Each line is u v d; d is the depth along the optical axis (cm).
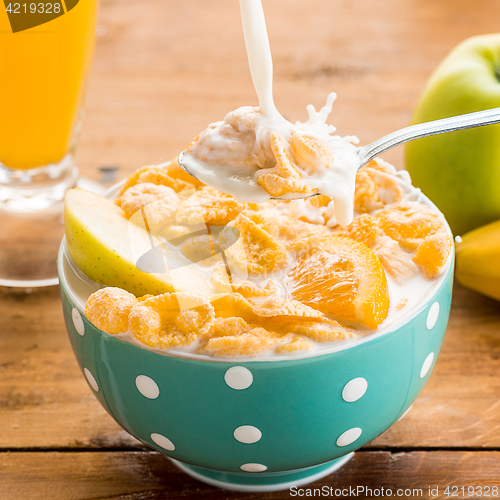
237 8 118
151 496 65
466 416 68
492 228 74
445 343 71
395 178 66
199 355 59
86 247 62
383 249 63
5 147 79
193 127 87
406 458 66
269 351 59
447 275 62
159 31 110
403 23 110
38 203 82
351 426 61
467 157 74
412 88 94
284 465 62
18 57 75
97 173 83
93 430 68
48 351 72
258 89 63
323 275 62
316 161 62
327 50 103
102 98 93
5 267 78
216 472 65
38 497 65
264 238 63
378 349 60
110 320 60
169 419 61
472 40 77
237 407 60
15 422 68
